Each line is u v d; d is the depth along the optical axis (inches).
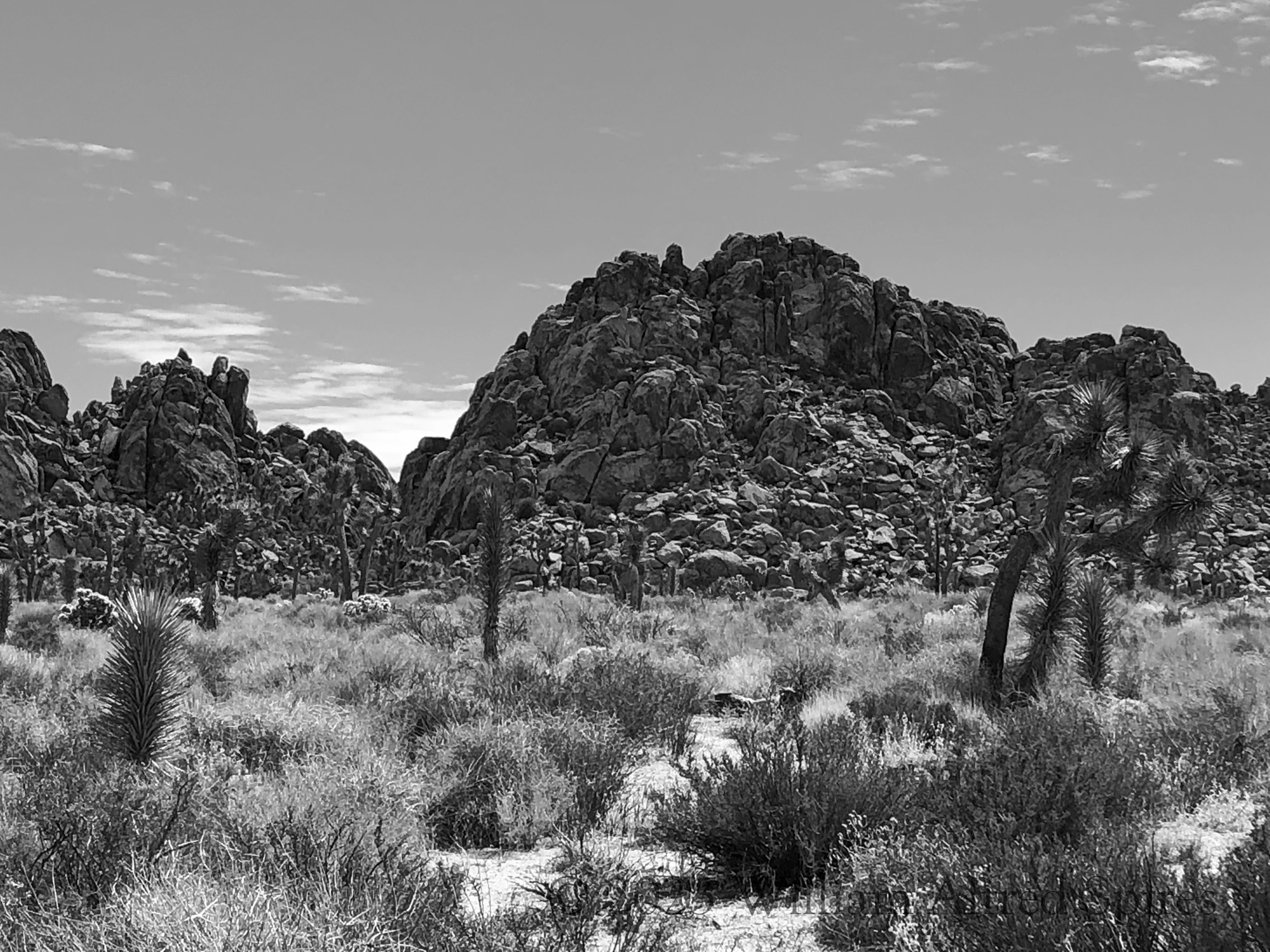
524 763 364.8
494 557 798.5
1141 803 322.7
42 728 417.1
